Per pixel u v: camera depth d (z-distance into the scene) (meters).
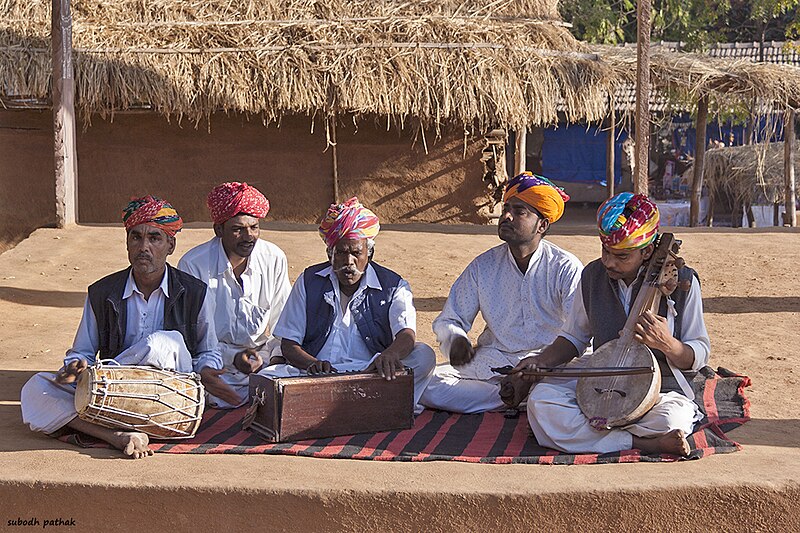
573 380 4.44
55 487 3.75
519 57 11.95
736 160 18.83
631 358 4.05
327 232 4.70
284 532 3.66
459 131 12.59
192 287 4.63
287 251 9.84
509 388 4.54
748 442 4.20
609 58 12.80
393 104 11.62
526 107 11.91
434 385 4.93
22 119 12.71
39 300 7.89
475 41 11.98
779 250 10.10
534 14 12.71
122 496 3.71
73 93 11.01
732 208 19.47
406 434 4.44
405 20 12.13
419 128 12.58
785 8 24.97
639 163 10.47
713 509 3.63
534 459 3.97
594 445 4.07
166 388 4.18
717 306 7.79
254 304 5.25
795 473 3.74
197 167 12.77
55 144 10.66
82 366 4.24
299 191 12.81
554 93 12.02
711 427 4.31
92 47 11.52
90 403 4.02
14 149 12.76
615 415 3.97
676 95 14.15
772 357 6.06
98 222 12.87
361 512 3.63
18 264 9.04
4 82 11.09
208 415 4.80
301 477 3.78
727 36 27.83
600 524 3.60
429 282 8.68
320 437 4.32
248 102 11.59
